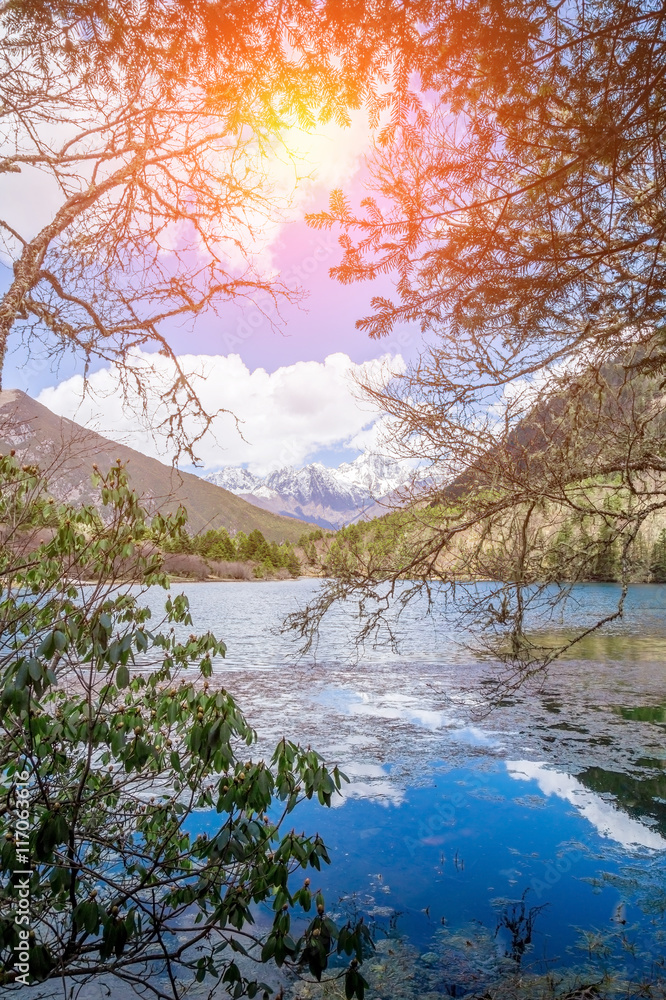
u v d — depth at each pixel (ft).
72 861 7.91
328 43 5.79
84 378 9.48
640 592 95.81
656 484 10.44
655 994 9.93
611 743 24.18
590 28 5.76
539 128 6.39
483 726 26.68
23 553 9.11
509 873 14.07
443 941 11.54
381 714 29.04
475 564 11.57
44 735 9.05
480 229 7.27
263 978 10.57
